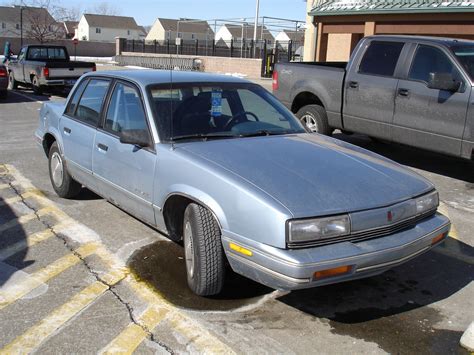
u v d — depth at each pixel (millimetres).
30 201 6258
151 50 38375
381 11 14203
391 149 9688
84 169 5488
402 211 3770
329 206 3504
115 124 5039
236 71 29219
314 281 3330
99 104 5410
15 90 19344
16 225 5477
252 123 4902
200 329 3604
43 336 3469
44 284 4195
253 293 4141
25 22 68312
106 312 3787
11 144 9656
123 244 5039
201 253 3793
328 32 16359
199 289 3898
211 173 3812
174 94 4797
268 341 3498
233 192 3629
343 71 8609
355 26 15438
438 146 7410
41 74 16922
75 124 5691
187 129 4547
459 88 7047
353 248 3455
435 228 3961
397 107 7812
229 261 3705
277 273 3359
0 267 4484
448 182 7660
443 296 4234
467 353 3436
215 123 4711
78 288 4141
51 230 5352
